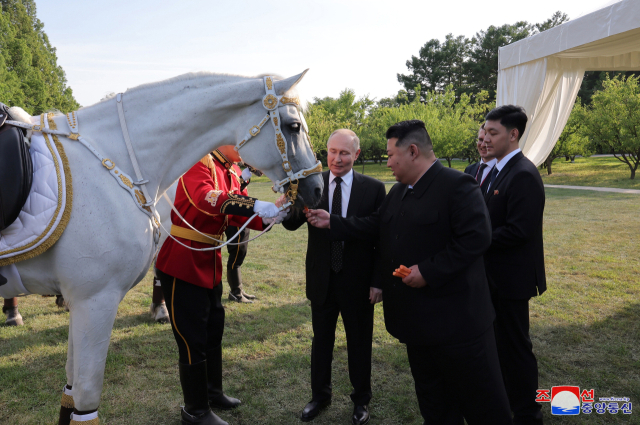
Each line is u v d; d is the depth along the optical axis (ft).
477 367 5.51
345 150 7.26
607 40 13.99
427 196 5.75
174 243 6.57
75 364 5.08
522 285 7.06
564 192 45.14
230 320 12.25
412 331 5.75
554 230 24.99
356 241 7.22
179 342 6.80
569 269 17.13
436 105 91.50
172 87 5.61
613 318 12.01
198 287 6.73
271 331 11.45
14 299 11.62
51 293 5.42
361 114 124.16
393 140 5.83
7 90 69.15
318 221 6.68
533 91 16.53
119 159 5.29
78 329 5.05
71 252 4.81
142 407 7.86
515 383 7.34
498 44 144.25
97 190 4.97
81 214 4.83
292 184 5.67
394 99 175.32
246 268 18.34
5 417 7.45
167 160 5.64
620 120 54.39
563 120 18.66
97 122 5.34
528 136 17.98
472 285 5.62
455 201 5.49
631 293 14.20
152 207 5.52
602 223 26.89
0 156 4.45
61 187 4.73
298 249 22.17
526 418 7.24
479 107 96.63
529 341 7.32
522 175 6.95
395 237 6.00
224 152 6.88
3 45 89.04
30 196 4.68
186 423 7.01
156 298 12.16
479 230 5.29
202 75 5.71
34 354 9.83
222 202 5.96
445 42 161.99
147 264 5.60
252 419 7.55
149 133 5.44
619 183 52.54
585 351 10.02
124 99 5.47
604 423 7.36
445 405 6.26
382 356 9.97
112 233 4.99
